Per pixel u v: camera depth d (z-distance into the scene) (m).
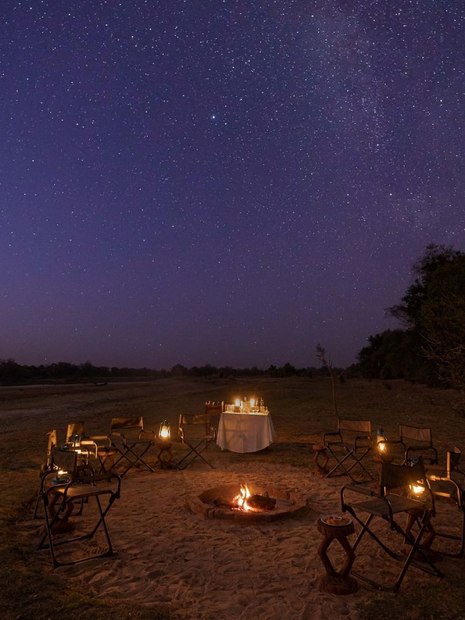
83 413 20.42
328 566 4.30
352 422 8.73
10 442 12.51
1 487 7.60
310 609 3.88
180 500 6.98
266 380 55.88
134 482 8.10
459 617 3.74
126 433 14.34
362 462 9.62
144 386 43.53
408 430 8.16
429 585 4.27
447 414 18.88
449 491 4.97
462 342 13.08
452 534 5.56
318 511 6.50
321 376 62.28
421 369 35.91
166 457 9.30
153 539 5.41
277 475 8.65
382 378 47.88
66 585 4.25
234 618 3.76
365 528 4.75
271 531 5.69
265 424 10.65
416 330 28.27
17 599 3.95
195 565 4.74
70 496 4.88
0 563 4.60
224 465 9.53
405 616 3.76
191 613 3.82
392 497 4.75
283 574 4.54
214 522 6.00
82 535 5.53
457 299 13.25
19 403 24.47
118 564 4.72
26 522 5.96
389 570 4.59
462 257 24.67
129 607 3.85
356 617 3.77
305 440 12.84
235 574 4.54
